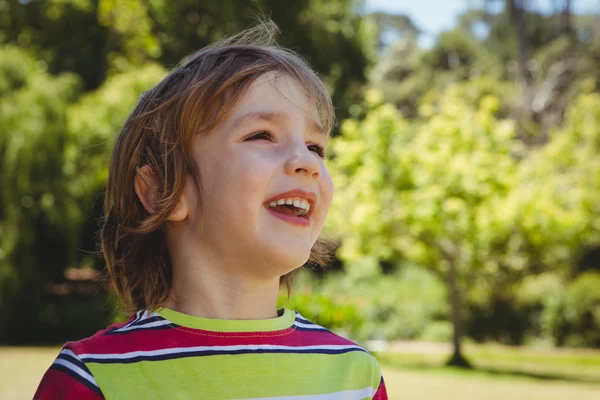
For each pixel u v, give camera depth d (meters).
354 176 10.64
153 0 14.05
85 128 11.42
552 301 13.91
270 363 1.19
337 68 17.53
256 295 1.22
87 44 14.70
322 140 1.30
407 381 8.70
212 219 1.18
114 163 1.35
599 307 13.70
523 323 14.06
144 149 1.28
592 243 14.00
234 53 1.29
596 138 14.00
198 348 1.16
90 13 14.21
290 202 1.18
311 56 16.92
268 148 1.19
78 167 11.34
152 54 14.05
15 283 10.93
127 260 1.33
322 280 17.14
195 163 1.21
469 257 10.88
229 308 1.20
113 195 1.34
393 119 10.49
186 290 1.22
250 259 1.17
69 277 14.53
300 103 1.25
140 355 1.14
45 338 11.70
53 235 11.80
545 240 11.02
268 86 1.22
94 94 12.93
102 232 1.39
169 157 1.21
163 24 14.15
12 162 10.72
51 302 12.29
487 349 13.58
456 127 10.72
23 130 10.78
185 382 1.13
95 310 11.90
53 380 1.10
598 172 12.59
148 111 1.29
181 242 1.23
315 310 6.50
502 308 14.26
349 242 10.48
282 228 1.17
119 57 14.36
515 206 10.19
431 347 13.57
